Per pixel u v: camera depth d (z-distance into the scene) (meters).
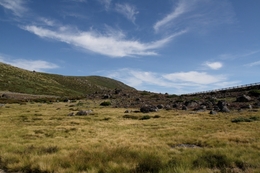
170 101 81.62
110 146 15.31
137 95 119.62
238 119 29.83
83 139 19.00
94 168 9.52
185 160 10.70
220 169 9.63
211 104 60.22
